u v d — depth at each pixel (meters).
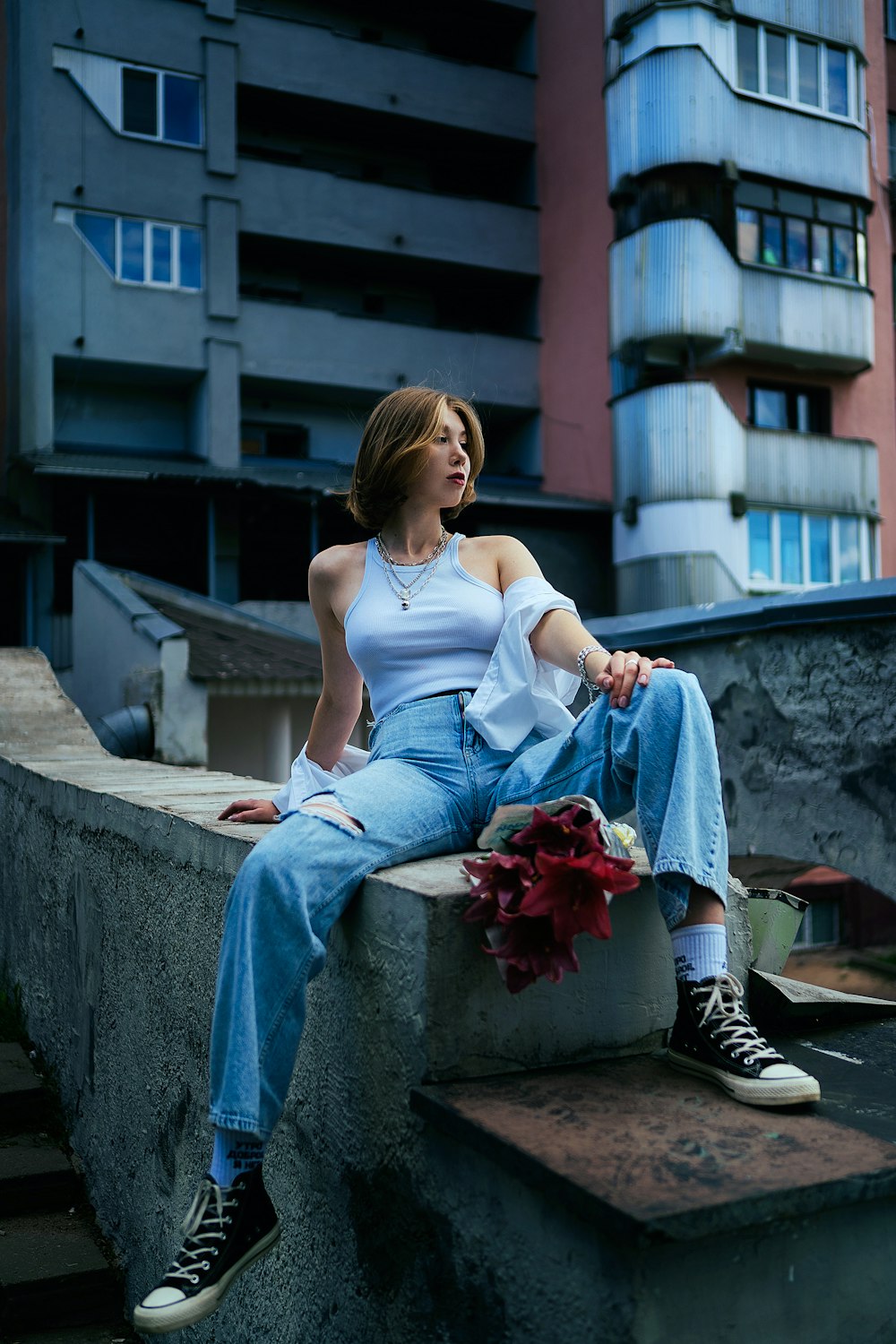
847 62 20.22
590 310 21.86
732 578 18.52
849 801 4.84
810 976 14.47
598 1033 1.74
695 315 18.36
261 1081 1.67
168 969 2.79
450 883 1.72
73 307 19.14
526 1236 1.40
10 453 19.30
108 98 19.50
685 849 1.64
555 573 21.48
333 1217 1.93
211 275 20.06
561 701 2.11
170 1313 1.56
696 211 18.52
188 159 20.05
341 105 21.52
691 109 18.45
